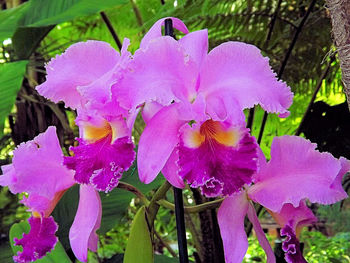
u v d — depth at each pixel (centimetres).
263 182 41
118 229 128
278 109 37
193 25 88
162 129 38
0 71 80
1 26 87
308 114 83
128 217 121
